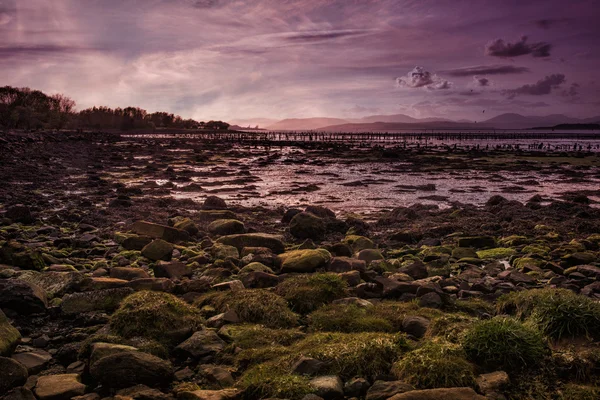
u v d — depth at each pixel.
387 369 5.47
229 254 12.02
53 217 17.02
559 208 22.20
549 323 5.97
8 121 109.38
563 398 4.86
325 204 24.59
